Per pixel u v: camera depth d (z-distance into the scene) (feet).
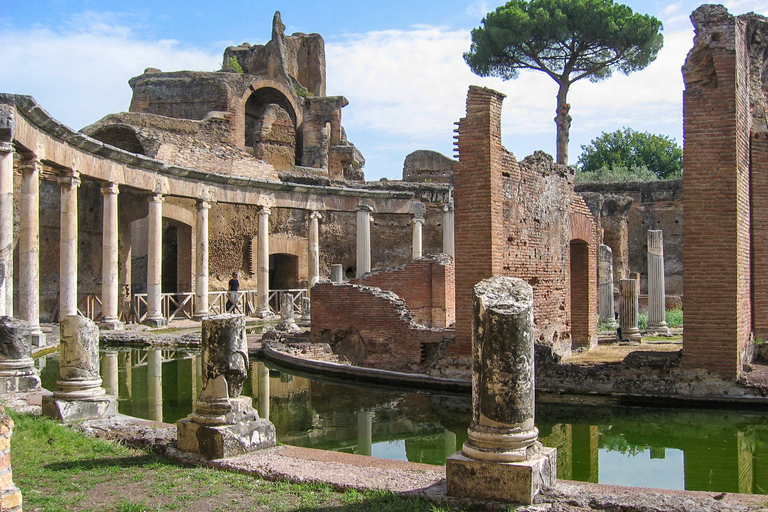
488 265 50.39
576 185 138.82
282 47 162.61
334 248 134.51
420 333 61.16
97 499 23.31
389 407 47.09
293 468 26.22
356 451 36.68
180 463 27.89
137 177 89.86
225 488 24.36
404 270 75.36
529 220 57.31
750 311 50.21
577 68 155.63
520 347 22.62
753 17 49.19
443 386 51.67
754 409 42.37
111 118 112.27
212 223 119.14
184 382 56.08
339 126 156.25
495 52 153.69
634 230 136.15
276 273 136.77
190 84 140.97
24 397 41.06
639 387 44.93
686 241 44.24
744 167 46.29
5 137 57.77
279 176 122.21
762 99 52.47
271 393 52.37
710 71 43.96
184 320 101.35
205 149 110.01
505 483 21.91
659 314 83.15
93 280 105.50
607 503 21.52
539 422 41.91
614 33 143.13
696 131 44.14
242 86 142.20
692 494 22.67
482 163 50.47
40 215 93.66
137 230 121.29
